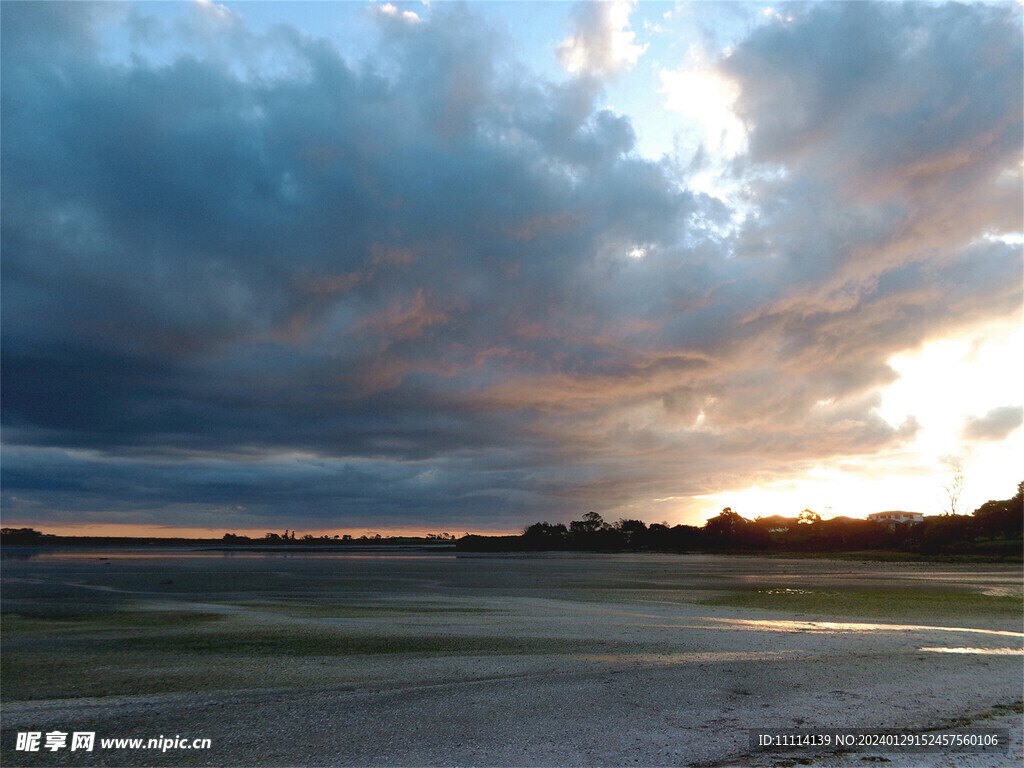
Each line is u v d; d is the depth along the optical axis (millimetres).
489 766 9578
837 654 19188
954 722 11688
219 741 11094
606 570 83438
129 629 29859
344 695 14094
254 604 40938
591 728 11258
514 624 29266
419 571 82125
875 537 167625
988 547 133000
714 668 16188
